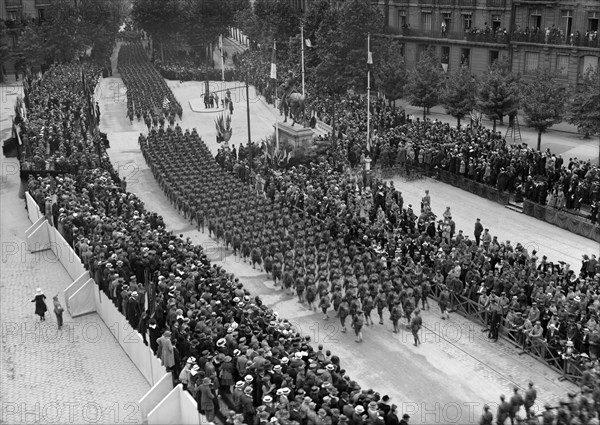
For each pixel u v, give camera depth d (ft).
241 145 210.38
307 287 124.26
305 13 325.62
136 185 199.00
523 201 167.94
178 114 277.23
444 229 143.23
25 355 113.39
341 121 238.68
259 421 80.43
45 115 232.73
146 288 120.16
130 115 270.05
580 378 100.07
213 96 298.35
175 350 98.02
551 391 99.91
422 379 103.91
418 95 239.09
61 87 282.77
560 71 230.27
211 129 263.90
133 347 109.40
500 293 116.88
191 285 111.96
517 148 181.06
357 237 142.51
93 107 257.14
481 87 212.02
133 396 101.81
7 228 168.35
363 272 124.06
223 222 152.87
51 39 366.63
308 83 292.20
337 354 111.14
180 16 409.28
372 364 108.06
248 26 403.34
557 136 228.22
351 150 201.16
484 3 267.39
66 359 112.27
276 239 140.56
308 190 163.63
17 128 242.78
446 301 120.98
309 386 85.97
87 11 402.52
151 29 410.93
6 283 139.64
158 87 317.01
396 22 306.14
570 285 116.37
